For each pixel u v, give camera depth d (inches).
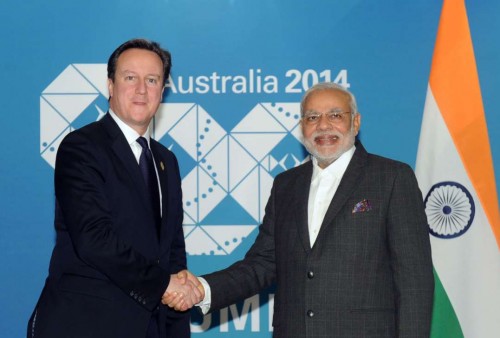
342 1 167.8
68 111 166.6
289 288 125.3
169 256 135.3
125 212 124.5
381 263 122.9
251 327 168.9
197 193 168.4
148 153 131.0
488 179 161.8
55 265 126.8
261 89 168.2
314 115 128.7
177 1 167.8
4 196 165.9
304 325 122.0
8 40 166.1
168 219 131.6
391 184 124.1
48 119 166.4
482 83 165.6
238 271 139.7
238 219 168.6
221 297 137.4
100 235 121.3
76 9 166.7
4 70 165.9
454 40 165.3
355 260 121.9
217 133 168.4
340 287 121.2
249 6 168.1
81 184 123.6
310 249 123.7
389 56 167.9
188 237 168.2
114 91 130.0
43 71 166.4
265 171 168.4
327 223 123.6
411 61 167.8
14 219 165.9
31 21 166.1
